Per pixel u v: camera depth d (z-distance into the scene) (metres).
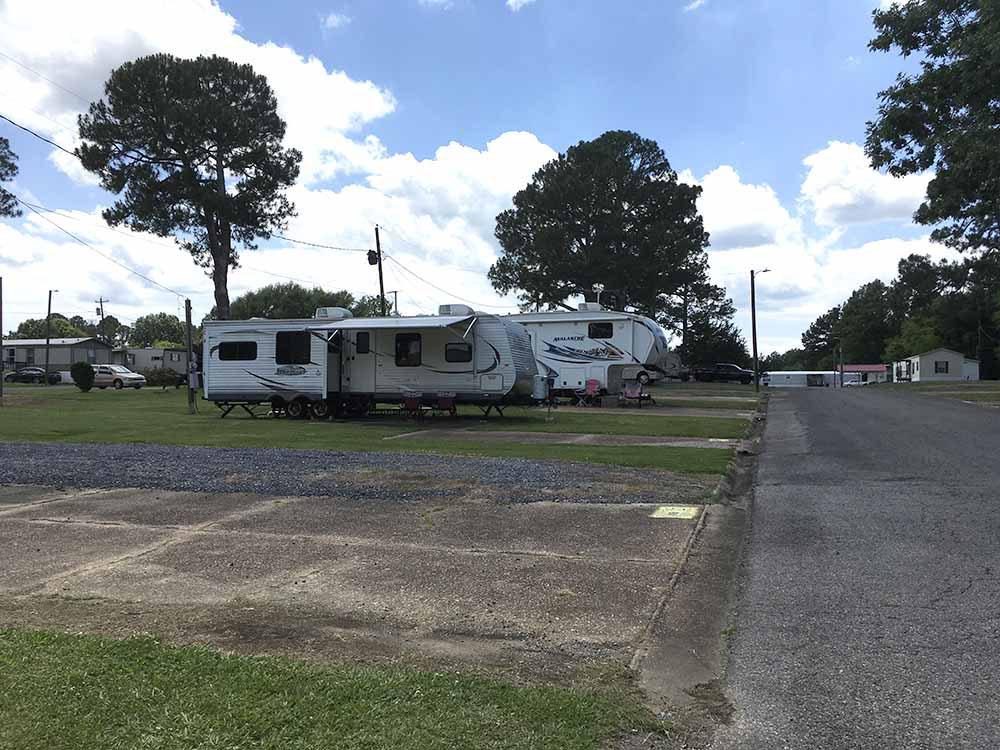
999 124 14.47
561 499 8.41
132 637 4.14
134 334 130.38
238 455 11.98
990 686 3.62
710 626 4.56
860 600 4.95
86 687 3.43
